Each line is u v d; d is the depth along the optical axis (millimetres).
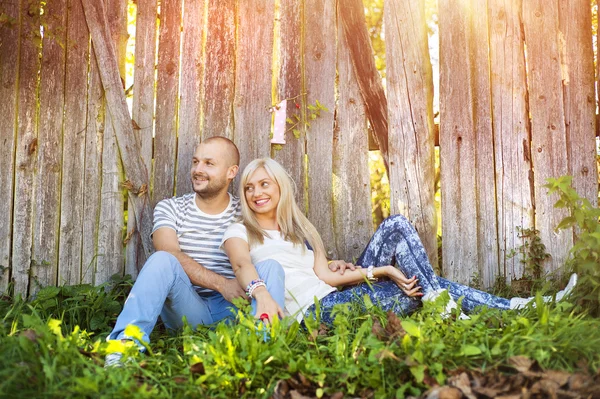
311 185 3957
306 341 2670
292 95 3957
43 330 2393
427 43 4051
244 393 2338
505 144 4016
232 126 3936
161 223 3428
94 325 3266
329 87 3988
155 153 3871
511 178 4004
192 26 3916
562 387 2182
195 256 3471
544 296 3252
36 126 3787
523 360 2291
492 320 2900
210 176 3439
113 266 3822
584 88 4051
